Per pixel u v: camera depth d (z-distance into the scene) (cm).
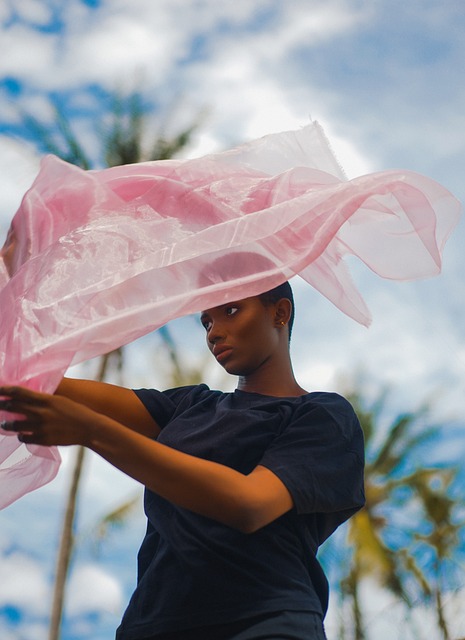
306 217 269
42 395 230
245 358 281
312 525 266
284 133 305
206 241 261
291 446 263
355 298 296
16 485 262
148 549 268
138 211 281
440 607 2567
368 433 2811
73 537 2542
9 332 247
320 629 252
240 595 248
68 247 260
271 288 259
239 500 239
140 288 252
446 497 2717
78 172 285
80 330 244
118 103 2655
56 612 2462
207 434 271
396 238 290
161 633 250
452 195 282
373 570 2617
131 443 233
